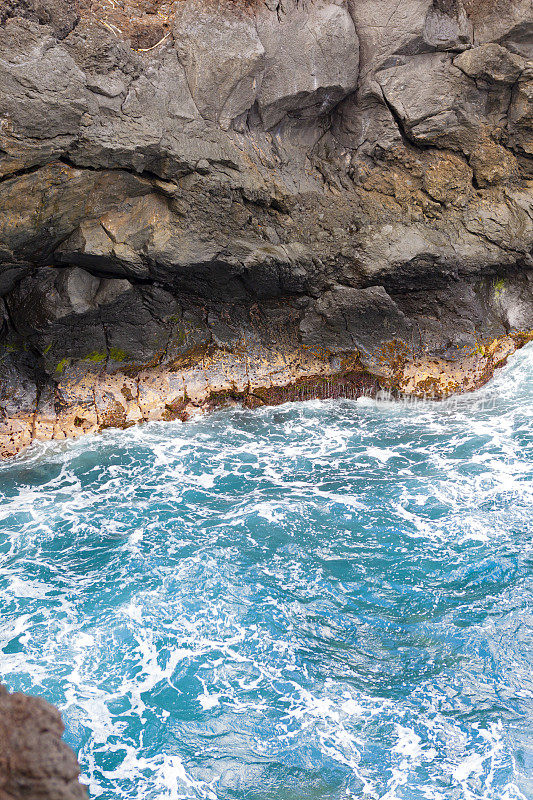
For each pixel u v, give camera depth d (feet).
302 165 44.45
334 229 44.06
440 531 33.45
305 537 33.37
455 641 27.71
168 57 39.32
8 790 12.98
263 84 41.78
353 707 25.39
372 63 43.37
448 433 41.32
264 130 43.16
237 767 23.49
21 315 40.27
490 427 41.60
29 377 41.57
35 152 35.63
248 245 41.70
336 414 43.86
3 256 37.47
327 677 26.48
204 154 40.09
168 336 43.19
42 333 40.14
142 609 29.35
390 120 44.32
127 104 37.78
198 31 39.68
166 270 40.68
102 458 39.40
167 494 36.52
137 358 42.73
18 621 28.71
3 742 13.41
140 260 39.88
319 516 34.71
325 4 42.34
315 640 28.02
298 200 43.57
